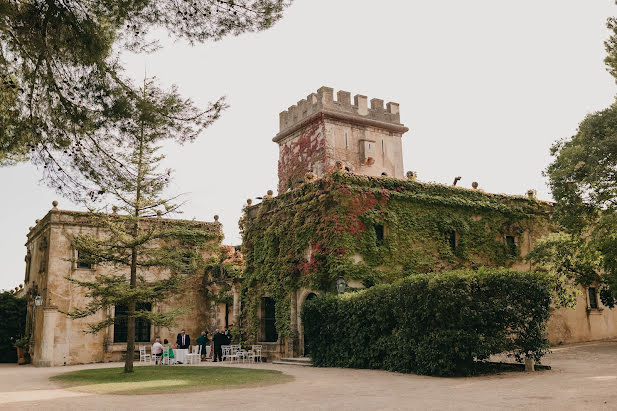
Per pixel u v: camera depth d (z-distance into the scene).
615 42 23.06
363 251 24.08
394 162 36.34
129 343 18.95
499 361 17.36
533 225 29.58
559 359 19.00
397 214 25.48
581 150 21.81
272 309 27.94
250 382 14.84
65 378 17.80
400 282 17.58
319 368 20.03
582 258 25.11
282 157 37.88
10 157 11.89
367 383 13.95
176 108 10.48
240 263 30.77
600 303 30.27
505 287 15.26
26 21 9.84
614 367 15.23
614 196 22.30
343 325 20.08
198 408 10.08
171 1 9.67
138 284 20.02
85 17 10.07
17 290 39.97
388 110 37.41
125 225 20.02
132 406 10.50
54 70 10.25
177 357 24.80
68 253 29.38
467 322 15.07
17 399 12.16
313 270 24.41
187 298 32.09
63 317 28.58
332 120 34.31
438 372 15.52
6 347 33.66
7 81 10.07
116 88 10.29
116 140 10.77
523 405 8.99
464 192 27.86
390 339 17.67
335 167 25.20
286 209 27.33
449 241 26.94
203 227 32.25
